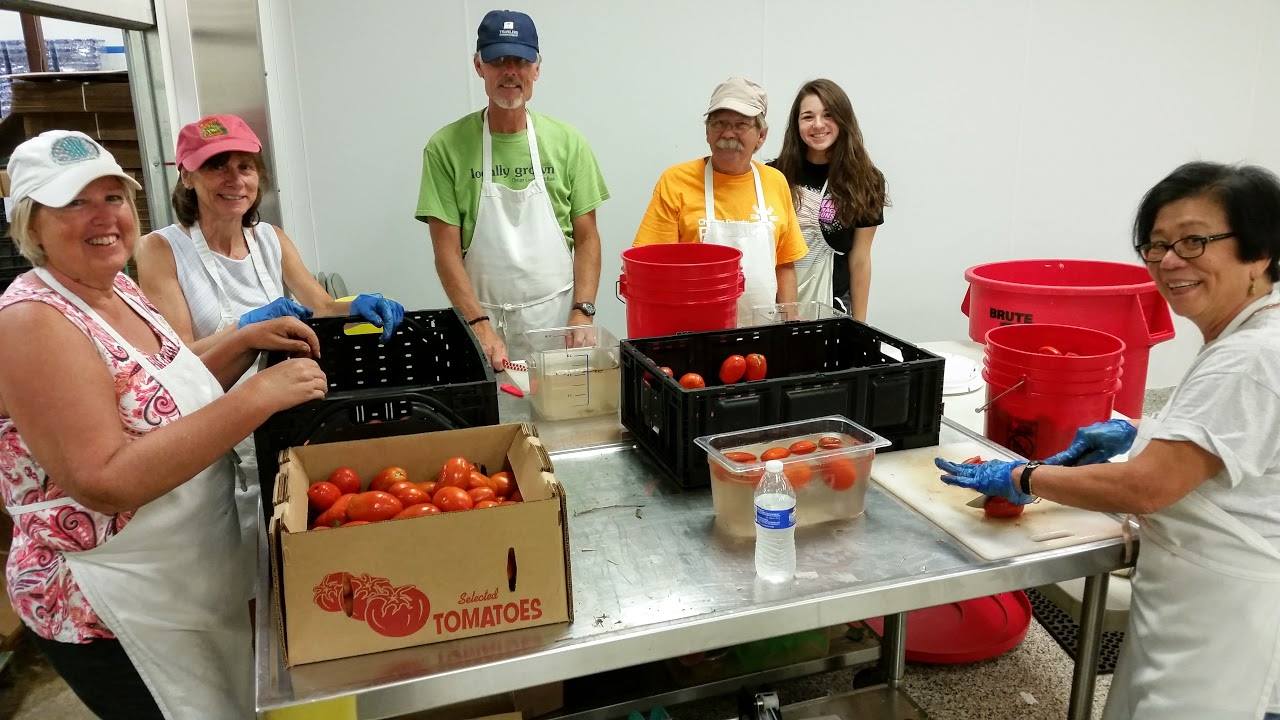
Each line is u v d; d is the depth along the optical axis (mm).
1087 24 4121
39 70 2338
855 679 2238
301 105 3307
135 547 1330
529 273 2740
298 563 1070
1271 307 1246
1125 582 2039
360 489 1369
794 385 1654
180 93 2752
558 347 2113
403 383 1958
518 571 1159
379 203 3510
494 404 1508
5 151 2322
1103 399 1712
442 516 1104
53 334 1158
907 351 1840
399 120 3438
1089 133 4305
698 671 2162
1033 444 1750
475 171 2682
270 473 1429
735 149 2572
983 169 4203
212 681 1464
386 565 1104
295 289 2307
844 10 3793
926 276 4293
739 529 1462
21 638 2492
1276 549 1252
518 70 2494
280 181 3211
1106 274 2502
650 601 1264
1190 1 4223
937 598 1332
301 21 3219
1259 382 1185
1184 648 1332
